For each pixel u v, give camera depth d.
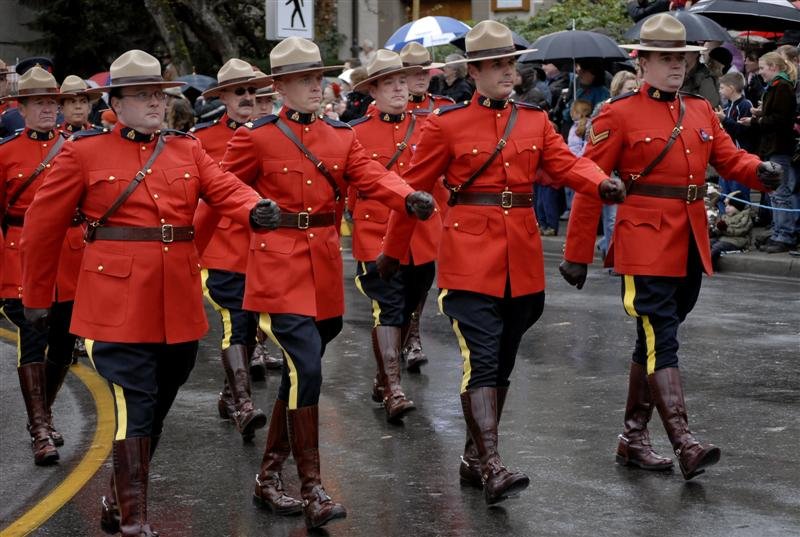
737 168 9.33
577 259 9.17
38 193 7.92
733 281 18.16
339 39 37.34
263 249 8.55
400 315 11.45
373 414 11.22
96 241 7.89
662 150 9.02
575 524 7.96
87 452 10.44
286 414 8.44
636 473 9.06
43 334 10.41
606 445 9.81
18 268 10.52
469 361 8.57
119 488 7.70
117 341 7.73
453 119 8.78
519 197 8.79
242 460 9.92
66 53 38.50
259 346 13.04
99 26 37.91
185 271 7.96
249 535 8.06
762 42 21.92
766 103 18.42
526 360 13.09
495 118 8.77
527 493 8.65
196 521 8.38
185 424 11.14
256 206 7.60
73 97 12.55
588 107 20.58
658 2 22.09
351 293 18.34
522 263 8.73
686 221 9.09
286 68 8.60
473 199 8.77
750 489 8.56
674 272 9.00
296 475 9.41
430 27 25.73
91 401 12.34
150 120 7.88
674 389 8.86
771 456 9.34
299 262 8.54
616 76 18.22
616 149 9.13
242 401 10.63
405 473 9.30
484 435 8.38
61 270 10.24
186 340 7.94
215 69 37.44
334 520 8.23
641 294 9.05
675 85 9.11
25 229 7.94
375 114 12.58
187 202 7.96
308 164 8.62
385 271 9.15
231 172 8.66
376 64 12.34
